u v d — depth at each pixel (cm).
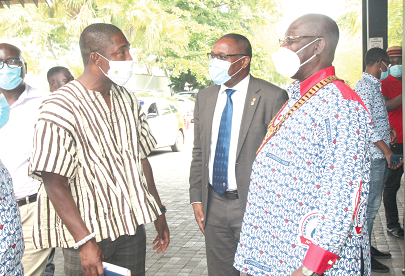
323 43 181
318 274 160
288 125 181
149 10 2042
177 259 454
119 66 214
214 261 282
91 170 208
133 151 229
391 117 475
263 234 190
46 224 210
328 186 162
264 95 266
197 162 296
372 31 711
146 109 1172
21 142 300
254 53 2950
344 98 168
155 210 237
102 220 207
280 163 182
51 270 376
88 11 1873
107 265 197
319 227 160
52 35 2270
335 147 163
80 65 2100
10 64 282
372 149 395
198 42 2706
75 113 205
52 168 191
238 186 264
